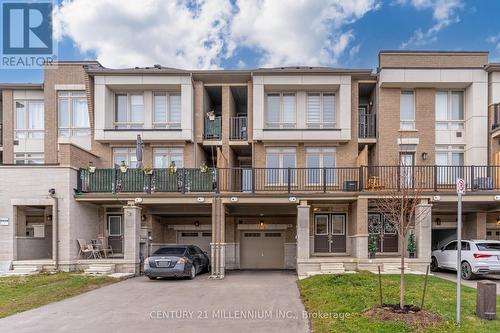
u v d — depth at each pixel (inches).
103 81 788.0
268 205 723.4
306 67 837.8
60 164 673.6
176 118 827.4
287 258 830.5
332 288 458.9
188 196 683.4
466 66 785.6
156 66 853.8
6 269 652.7
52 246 730.2
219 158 712.4
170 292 490.9
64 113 832.9
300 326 324.5
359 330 291.1
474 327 293.9
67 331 315.6
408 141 778.8
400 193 461.4
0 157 896.3
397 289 434.9
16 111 869.2
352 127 794.8
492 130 747.4
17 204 665.6
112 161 812.0
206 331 312.3
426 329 288.8
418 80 767.1
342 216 797.9
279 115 828.0
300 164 797.2
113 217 810.8
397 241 772.6
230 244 828.6
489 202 681.0
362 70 775.1
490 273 574.9
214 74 794.8
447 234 834.2
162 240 846.5
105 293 487.2
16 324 337.7
